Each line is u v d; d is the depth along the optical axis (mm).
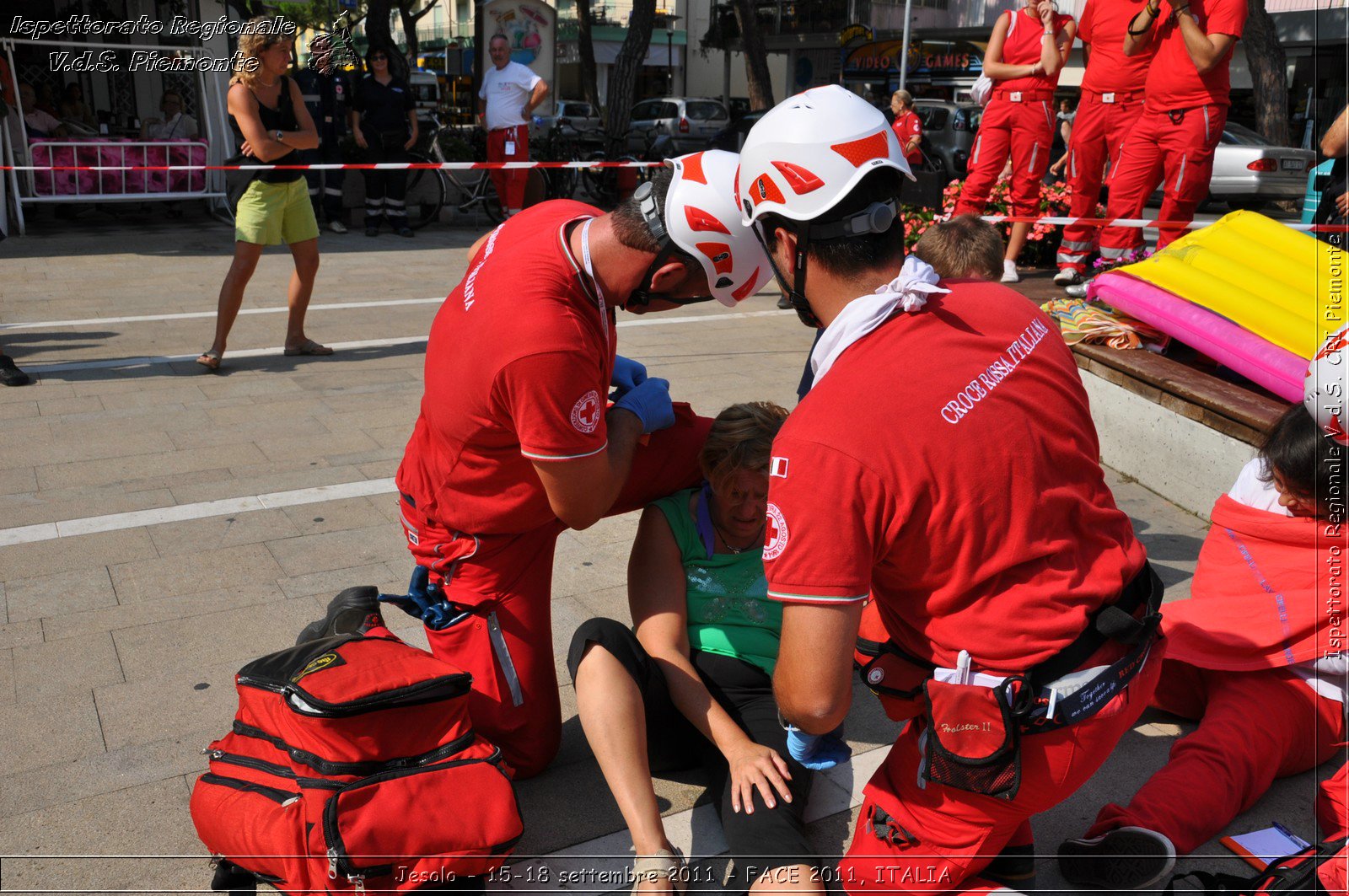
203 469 4535
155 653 3055
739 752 2270
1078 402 1881
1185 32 6297
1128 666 1852
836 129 1790
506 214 12055
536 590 2502
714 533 2529
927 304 1849
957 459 1704
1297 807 2518
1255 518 2674
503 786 2129
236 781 2145
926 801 1992
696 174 2123
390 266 9922
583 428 2162
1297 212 14711
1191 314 4559
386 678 2150
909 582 1850
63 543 3768
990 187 8039
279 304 7977
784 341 7094
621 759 2223
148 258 9922
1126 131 7141
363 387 5824
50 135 11938
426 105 23453
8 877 2197
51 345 6605
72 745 2631
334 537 3877
